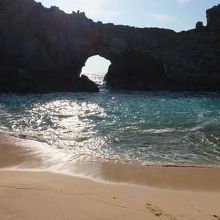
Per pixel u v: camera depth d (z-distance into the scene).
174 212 6.99
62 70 54.34
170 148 14.61
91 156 12.87
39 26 55.47
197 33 61.56
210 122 20.83
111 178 10.18
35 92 45.91
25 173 10.20
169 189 9.34
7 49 53.41
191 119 22.08
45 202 6.68
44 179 9.36
